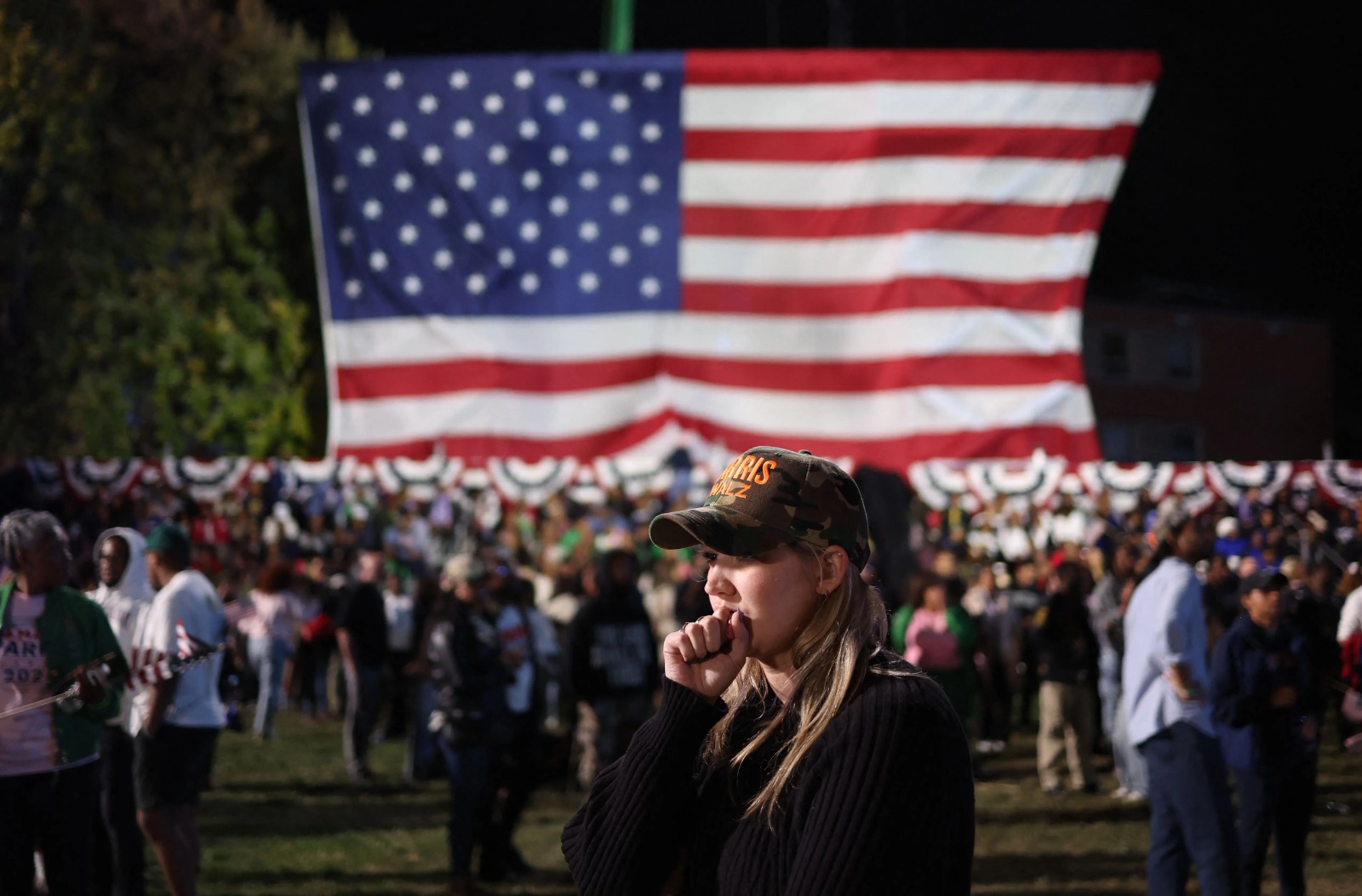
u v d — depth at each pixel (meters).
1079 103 18.34
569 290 18.62
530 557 17.17
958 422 18.08
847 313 18.30
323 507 18.45
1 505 17.89
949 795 1.83
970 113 18.34
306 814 10.27
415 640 14.08
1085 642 10.84
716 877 1.94
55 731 5.25
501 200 18.77
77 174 21.00
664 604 14.61
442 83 18.86
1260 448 45.94
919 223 18.27
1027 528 17.98
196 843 6.15
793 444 18.23
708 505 2.01
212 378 22.59
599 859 1.99
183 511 18.16
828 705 1.89
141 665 5.66
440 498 18.88
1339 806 10.27
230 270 22.83
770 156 18.50
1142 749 6.01
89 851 5.37
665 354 18.48
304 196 23.48
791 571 1.97
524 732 8.12
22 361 20.80
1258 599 6.46
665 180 18.64
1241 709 6.38
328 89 18.80
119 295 21.66
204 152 22.59
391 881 8.11
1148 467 18.17
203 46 22.45
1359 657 9.30
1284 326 46.78
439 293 18.72
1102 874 8.08
